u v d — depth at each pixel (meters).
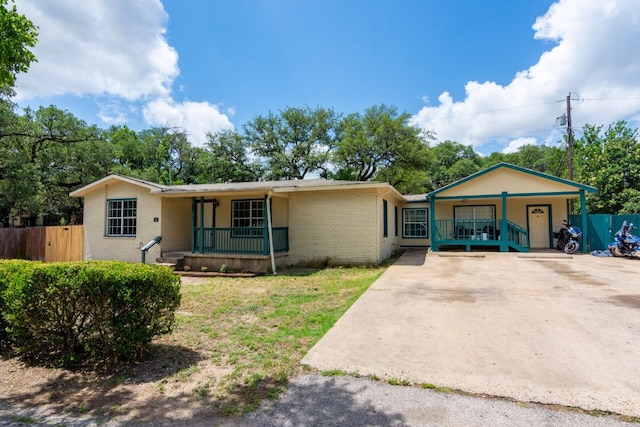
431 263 11.71
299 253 12.29
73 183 23.20
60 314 3.76
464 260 12.37
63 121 21.42
